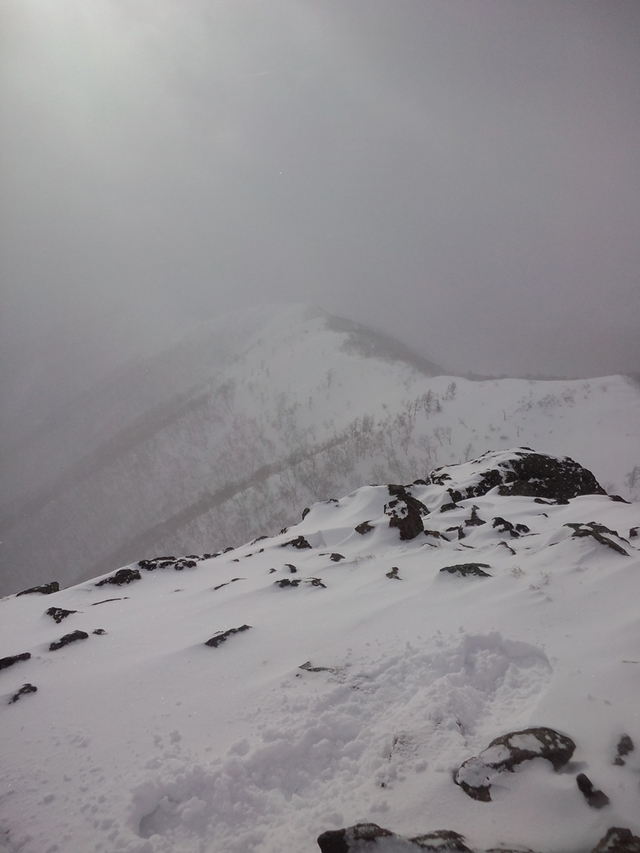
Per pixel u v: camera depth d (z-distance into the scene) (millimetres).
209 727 4293
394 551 9500
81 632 6938
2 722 4738
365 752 3664
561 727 3359
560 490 16641
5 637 7773
